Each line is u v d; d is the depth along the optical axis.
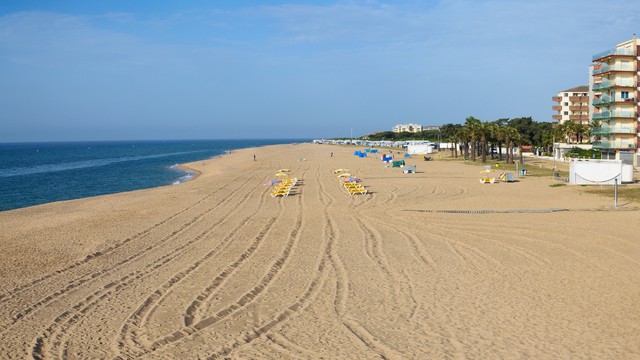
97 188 64.44
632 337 12.86
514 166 73.06
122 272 20.00
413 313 14.87
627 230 25.44
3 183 72.06
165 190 52.00
